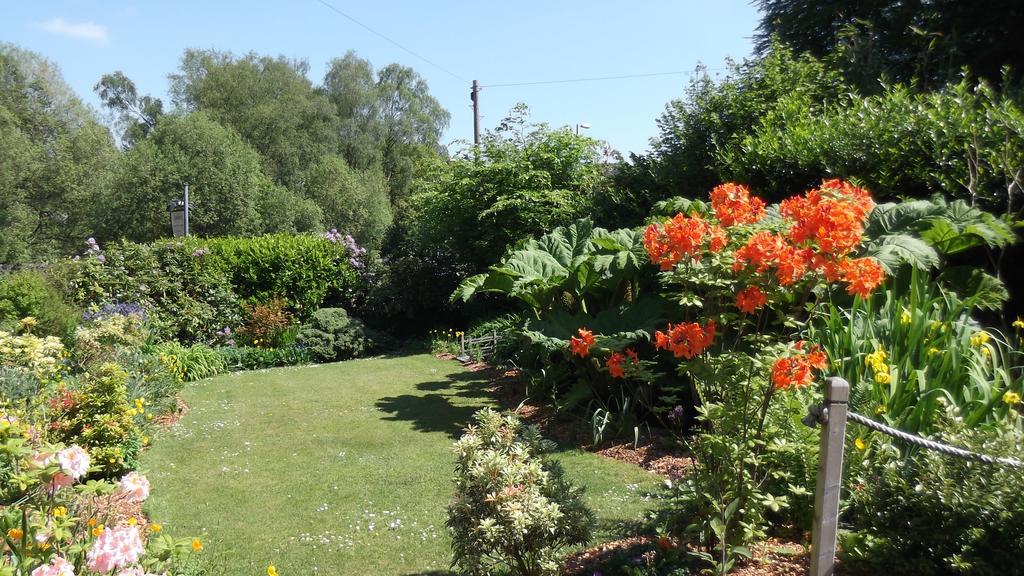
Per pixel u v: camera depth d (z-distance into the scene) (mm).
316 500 5066
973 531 2752
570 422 6953
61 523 2533
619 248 7324
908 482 3137
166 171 29234
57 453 2531
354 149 41562
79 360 8359
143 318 11477
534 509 3023
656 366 6477
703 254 3270
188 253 13289
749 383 3041
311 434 7125
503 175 13203
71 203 31984
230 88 38000
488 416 3496
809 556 3264
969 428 3369
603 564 3453
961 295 5785
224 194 30297
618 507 4520
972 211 5691
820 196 2986
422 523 4535
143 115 44531
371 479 5523
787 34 13617
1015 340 5750
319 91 43938
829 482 2551
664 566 3281
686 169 9742
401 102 45375
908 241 5500
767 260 2871
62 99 33906
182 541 2812
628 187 11477
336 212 35312
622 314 6816
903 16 11219
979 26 10367
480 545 3135
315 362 13211
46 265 12391
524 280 7648
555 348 6691
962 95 6953
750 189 8391
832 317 4605
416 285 15406
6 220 28406
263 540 4316
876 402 3906
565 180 13602
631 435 6250
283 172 37312
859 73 9859
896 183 6984
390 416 7828
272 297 14352
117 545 2357
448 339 13930
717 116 9508
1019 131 6184
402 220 18109
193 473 5820
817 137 7492
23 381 6434
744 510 3123
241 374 11297
